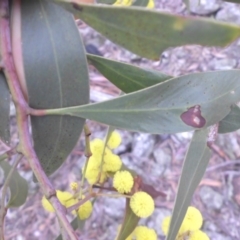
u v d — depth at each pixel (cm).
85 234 34
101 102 11
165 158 37
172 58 41
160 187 35
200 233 12
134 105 11
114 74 12
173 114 11
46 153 11
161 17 8
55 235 35
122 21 8
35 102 11
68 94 11
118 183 13
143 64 42
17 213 36
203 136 12
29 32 10
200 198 35
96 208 35
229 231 33
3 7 10
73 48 11
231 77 11
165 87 11
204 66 41
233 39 7
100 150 14
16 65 10
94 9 8
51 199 10
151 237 13
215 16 43
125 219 13
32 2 10
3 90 11
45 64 11
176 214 11
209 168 36
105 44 43
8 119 12
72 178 36
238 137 36
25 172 37
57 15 10
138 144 37
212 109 11
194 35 8
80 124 11
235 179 35
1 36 10
